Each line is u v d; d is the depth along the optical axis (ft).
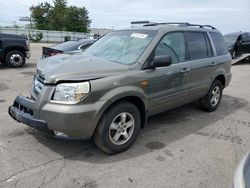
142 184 10.83
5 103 20.52
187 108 20.94
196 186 10.87
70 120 11.12
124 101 12.87
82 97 11.30
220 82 20.42
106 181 10.89
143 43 14.53
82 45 32.17
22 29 169.89
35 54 64.80
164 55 14.11
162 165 12.30
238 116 19.84
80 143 13.92
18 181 10.62
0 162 11.85
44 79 12.01
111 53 14.97
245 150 14.21
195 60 17.16
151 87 13.88
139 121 13.70
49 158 12.40
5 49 38.06
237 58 53.06
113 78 12.18
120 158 12.72
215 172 11.92
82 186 10.50
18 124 16.02
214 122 18.24
